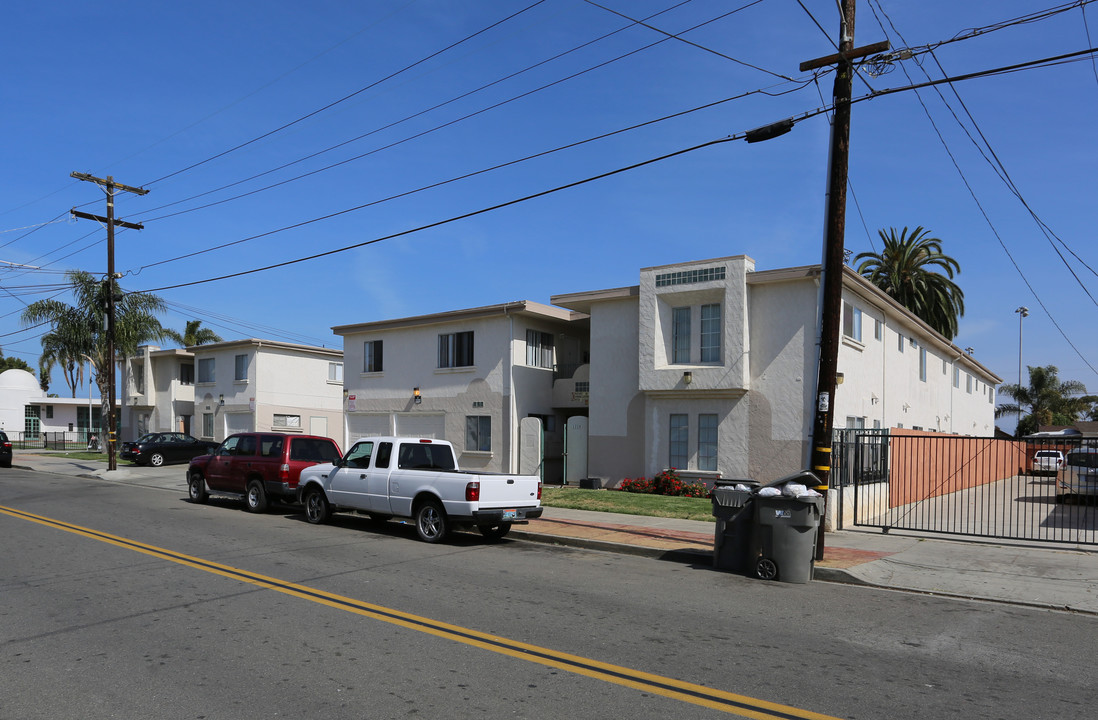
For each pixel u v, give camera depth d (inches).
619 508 674.8
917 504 792.9
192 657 242.2
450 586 358.0
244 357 1398.9
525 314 965.8
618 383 869.2
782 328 751.7
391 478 530.6
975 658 261.0
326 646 255.3
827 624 305.1
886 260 1643.7
